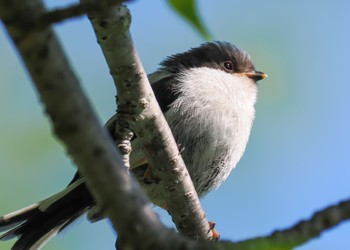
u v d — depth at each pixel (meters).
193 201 9.44
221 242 4.98
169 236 4.86
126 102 8.25
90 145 4.43
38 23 4.19
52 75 4.24
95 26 7.33
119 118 8.41
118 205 4.62
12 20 4.17
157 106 8.46
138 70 7.90
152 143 8.79
